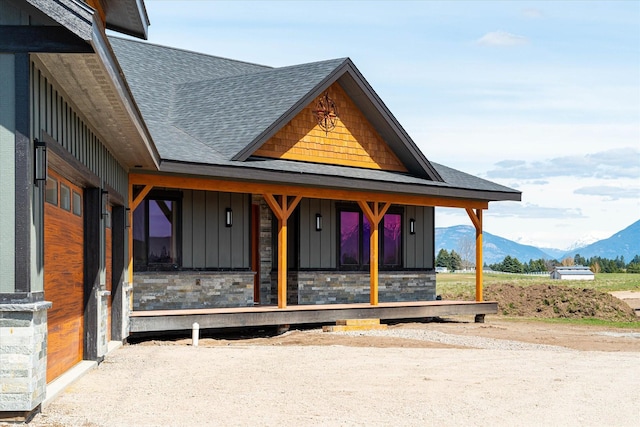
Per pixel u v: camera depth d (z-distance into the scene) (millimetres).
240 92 23078
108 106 10477
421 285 26297
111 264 15734
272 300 23219
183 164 17594
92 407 9148
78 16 7453
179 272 19766
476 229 25766
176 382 11281
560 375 13164
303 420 9055
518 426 9188
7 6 7988
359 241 24484
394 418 9344
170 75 25688
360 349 16359
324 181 20500
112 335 15875
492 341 19562
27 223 8008
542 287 32500
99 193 12344
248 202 21484
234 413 9281
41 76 8523
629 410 10328
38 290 8500
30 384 7973
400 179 22891
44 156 8344
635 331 24812
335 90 22828
